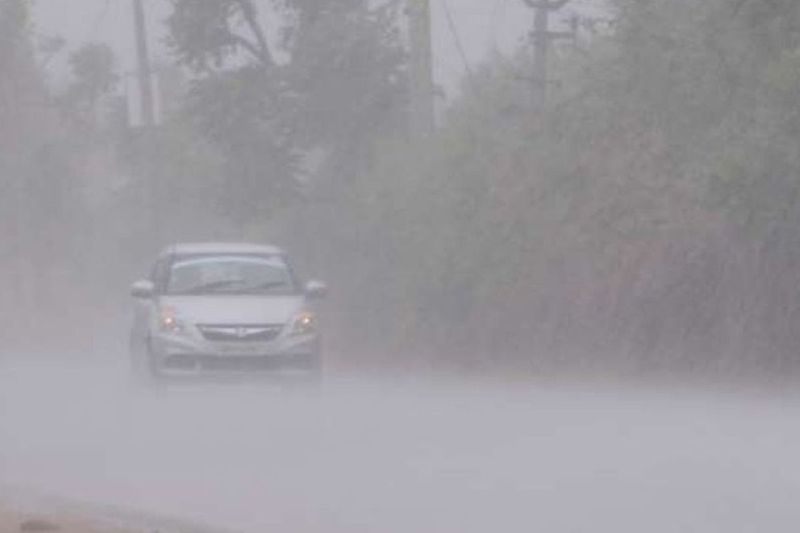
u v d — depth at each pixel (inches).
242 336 1921.8
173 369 1914.4
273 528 1139.3
